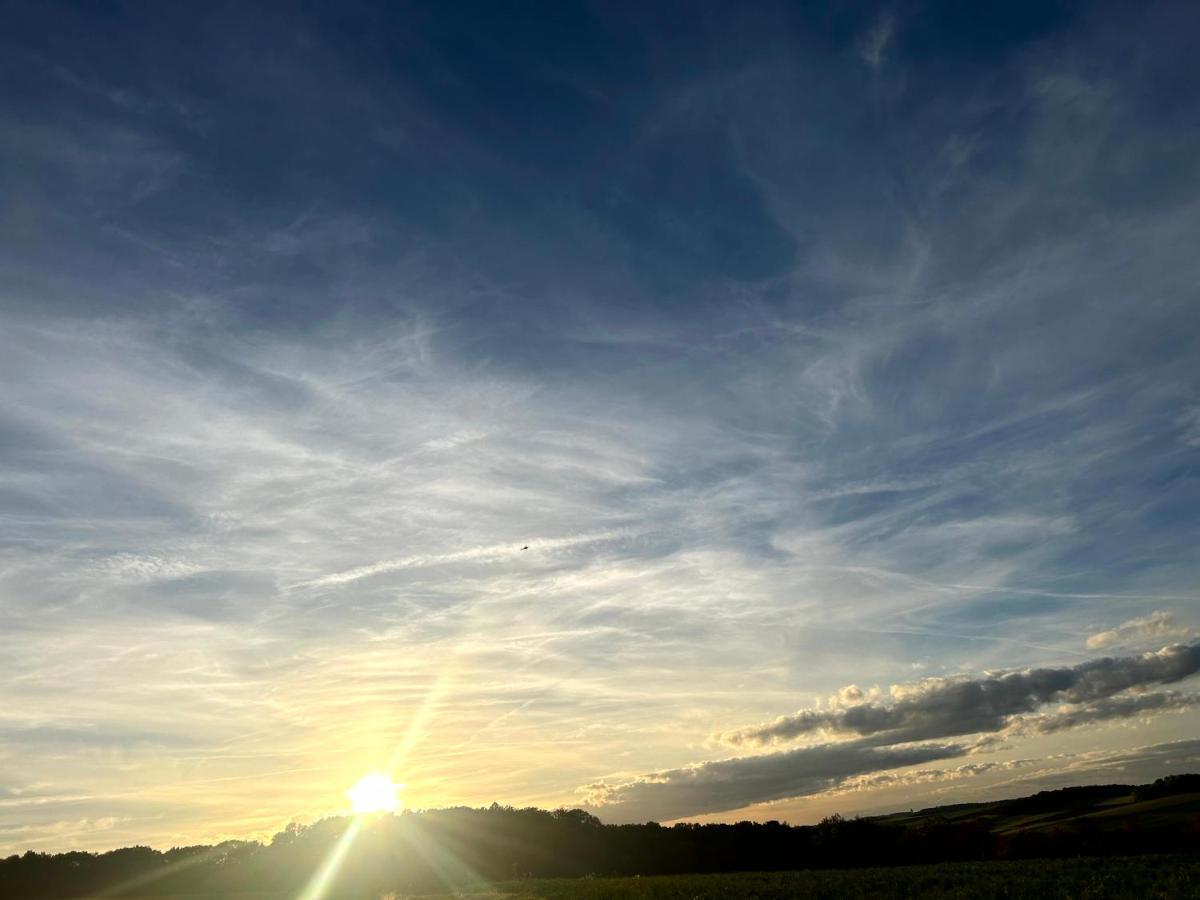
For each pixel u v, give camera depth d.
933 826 88.75
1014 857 77.12
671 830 96.81
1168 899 35.75
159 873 92.56
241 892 80.19
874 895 43.03
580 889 55.38
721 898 44.78
